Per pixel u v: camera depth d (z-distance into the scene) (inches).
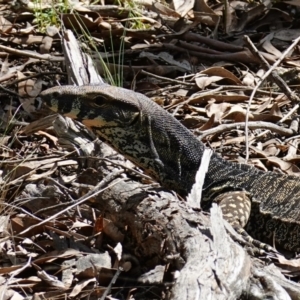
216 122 551.2
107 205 411.5
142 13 718.5
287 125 559.2
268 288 333.4
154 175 444.5
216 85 612.1
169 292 327.0
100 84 442.6
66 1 694.5
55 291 378.9
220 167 458.3
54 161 482.3
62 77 614.2
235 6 723.4
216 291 310.8
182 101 583.8
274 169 504.4
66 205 425.4
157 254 378.6
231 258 331.6
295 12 705.6
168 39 674.8
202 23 702.5
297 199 438.3
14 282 385.1
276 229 434.9
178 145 444.5
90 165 457.1
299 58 650.8
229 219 420.8
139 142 438.3
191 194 400.2
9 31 674.2
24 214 439.2
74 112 432.1
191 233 355.3
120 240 410.0
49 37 664.4
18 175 483.5
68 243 415.5
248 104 533.3
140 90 608.4
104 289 375.6
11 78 614.5
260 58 571.8
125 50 659.4
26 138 537.0
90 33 681.6
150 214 383.6
